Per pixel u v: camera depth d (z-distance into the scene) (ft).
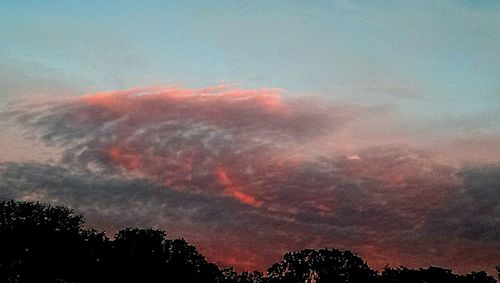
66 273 193.47
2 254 179.32
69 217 200.34
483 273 260.42
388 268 279.08
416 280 266.57
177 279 219.61
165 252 225.97
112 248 214.48
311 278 278.67
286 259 284.41
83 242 200.64
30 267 184.14
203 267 235.20
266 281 278.67
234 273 252.62
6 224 183.32
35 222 188.14
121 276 208.13
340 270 277.44
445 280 262.26
